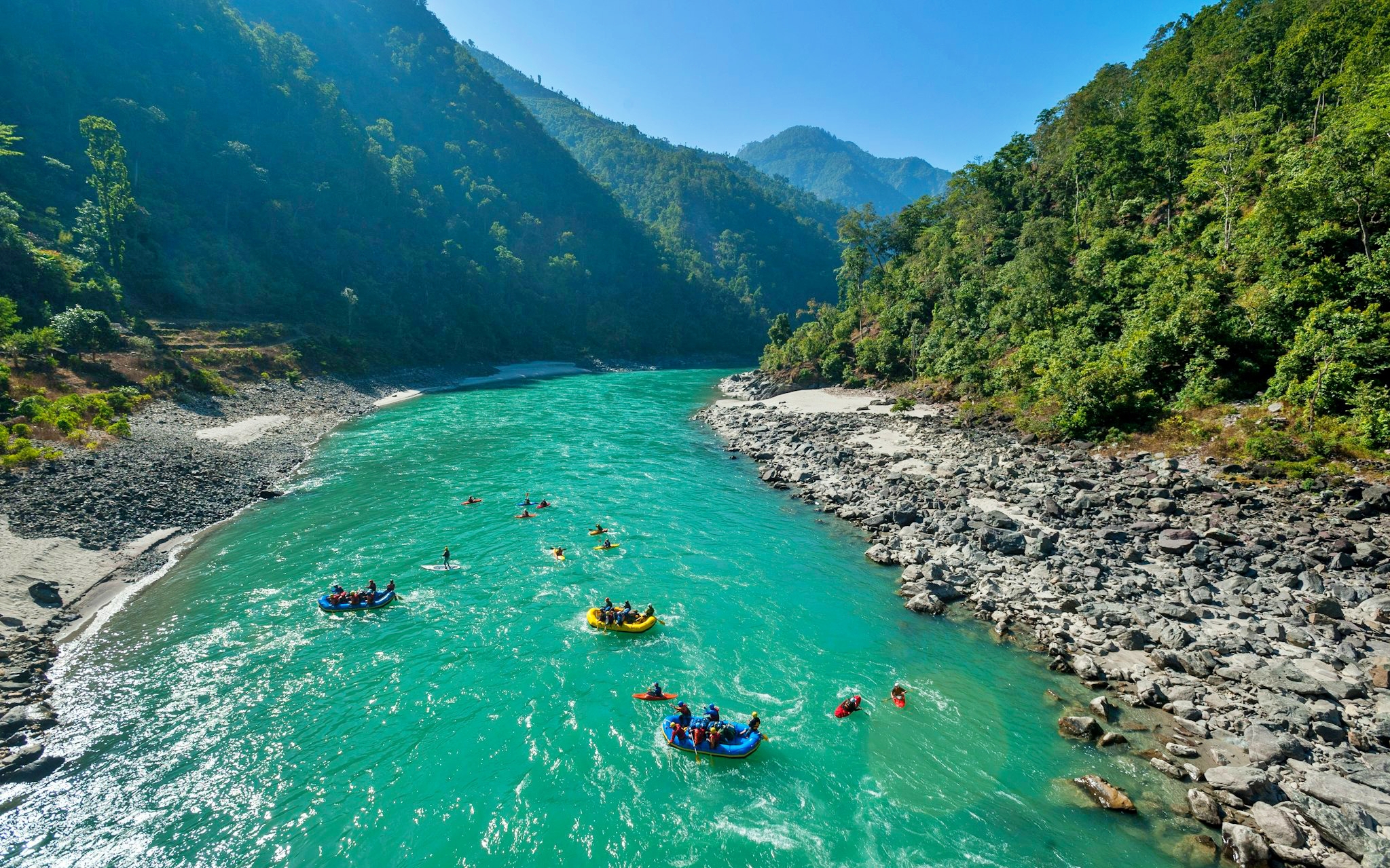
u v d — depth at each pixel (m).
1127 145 64.44
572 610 26.66
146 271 85.50
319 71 180.75
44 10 110.31
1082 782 17.09
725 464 51.91
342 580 29.19
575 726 19.61
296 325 98.50
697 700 20.88
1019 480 40.19
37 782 16.91
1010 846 15.21
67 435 43.19
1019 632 24.89
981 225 88.94
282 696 20.88
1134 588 26.62
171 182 104.94
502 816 16.25
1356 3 56.94
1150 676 21.08
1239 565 27.27
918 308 85.25
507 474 47.28
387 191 146.00
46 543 29.27
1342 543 27.19
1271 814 15.10
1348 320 34.72
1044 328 59.34
